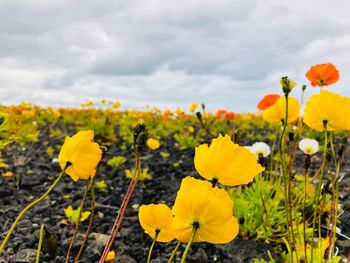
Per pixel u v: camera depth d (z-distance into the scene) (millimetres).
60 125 2018
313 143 596
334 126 410
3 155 1193
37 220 695
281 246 627
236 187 829
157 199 876
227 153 266
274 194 742
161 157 1286
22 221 682
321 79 593
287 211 469
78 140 299
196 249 610
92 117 1865
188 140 1418
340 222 705
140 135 409
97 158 304
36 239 603
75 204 809
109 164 1090
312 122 415
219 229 254
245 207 651
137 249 601
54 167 1106
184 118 2016
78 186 944
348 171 1062
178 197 254
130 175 972
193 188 251
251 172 269
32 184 920
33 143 1405
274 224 656
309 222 697
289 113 578
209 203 250
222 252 604
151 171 1113
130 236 650
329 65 586
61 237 629
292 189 741
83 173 304
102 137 1471
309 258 527
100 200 845
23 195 851
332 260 483
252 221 662
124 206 412
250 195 697
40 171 1047
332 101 401
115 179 1013
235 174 268
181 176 1067
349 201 801
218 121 1733
